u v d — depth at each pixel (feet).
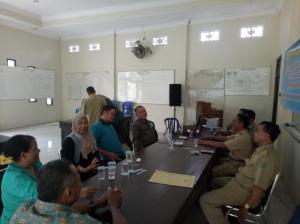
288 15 12.32
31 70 23.57
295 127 8.90
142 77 22.50
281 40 15.02
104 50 24.03
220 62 19.31
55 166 2.98
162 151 8.34
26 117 23.50
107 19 19.52
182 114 21.08
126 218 3.93
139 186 5.23
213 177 8.27
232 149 8.61
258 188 5.70
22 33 22.47
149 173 6.05
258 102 18.35
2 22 20.45
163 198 4.66
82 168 7.10
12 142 4.55
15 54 21.99
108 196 4.32
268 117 18.07
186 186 5.24
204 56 19.84
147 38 21.88
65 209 2.91
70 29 22.76
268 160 5.85
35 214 2.87
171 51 21.01
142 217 3.96
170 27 20.77
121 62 23.35
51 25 21.72
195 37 20.02
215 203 6.37
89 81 25.26
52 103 26.25
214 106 19.79
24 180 4.39
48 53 25.30
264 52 17.83
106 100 16.21
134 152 8.36
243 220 5.85
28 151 4.56
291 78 9.02
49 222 2.78
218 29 19.13
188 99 20.75
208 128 13.38
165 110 21.86
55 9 19.56
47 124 25.40
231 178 7.59
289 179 9.95
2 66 20.93
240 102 18.89
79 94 26.05
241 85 18.74
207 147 8.93
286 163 10.75
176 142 9.69
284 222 7.96
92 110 15.74
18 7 19.02
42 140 18.37
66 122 15.38
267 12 17.37
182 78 20.81
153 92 22.17
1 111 21.25
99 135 9.02
